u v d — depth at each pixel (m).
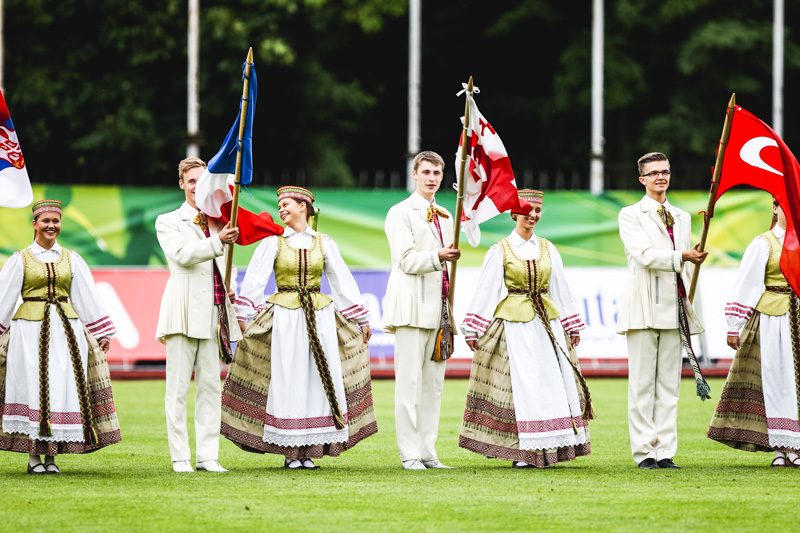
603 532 17.92
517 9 70.62
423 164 24.73
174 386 23.58
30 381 22.84
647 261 24.44
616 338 43.66
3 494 20.59
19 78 64.44
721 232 43.97
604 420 32.06
